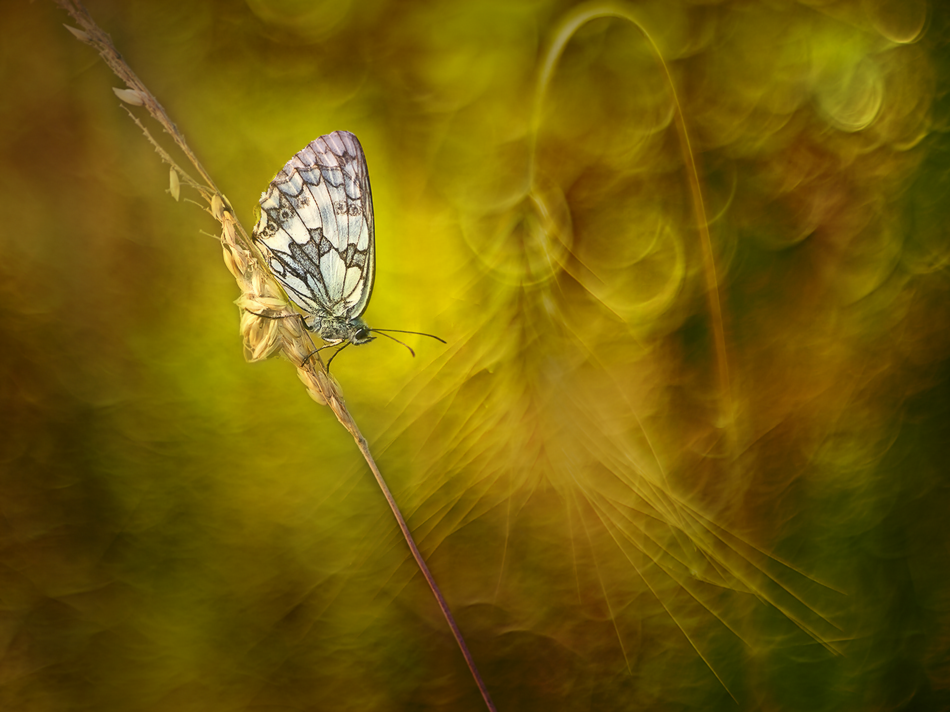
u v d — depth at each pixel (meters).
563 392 0.45
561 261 0.45
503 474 0.45
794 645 0.45
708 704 0.45
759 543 0.45
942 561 0.45
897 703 0.45
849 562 0.45
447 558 0.45
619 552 0.45
